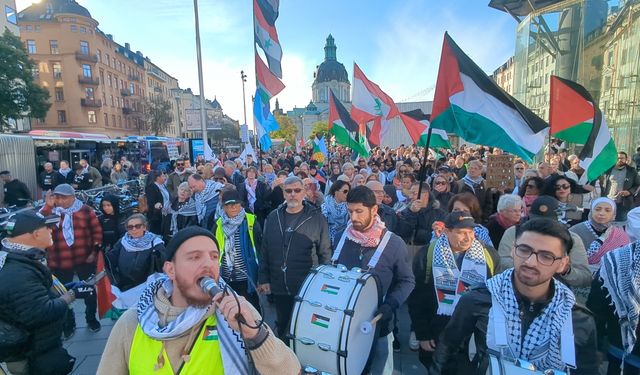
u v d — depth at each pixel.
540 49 18.73
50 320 2.43
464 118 4.37
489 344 1.81
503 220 4.03
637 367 2.34
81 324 4.60
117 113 63.97
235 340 1.46
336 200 5.07
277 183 7.51
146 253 4.08
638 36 13.89
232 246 3.94
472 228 2.84
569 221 4.40
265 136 9.76
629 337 2.34
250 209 7.40
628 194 6.91
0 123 32.22
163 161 25.11
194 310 1.46
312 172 9.81
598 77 16.09
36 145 14.77
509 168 5.90
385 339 3.00
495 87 4.29
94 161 19.92
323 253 3.59
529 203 4.66
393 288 2.90
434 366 2.14
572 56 17.02
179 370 1.43
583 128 5.47
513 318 1.79
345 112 10.82
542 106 18.64
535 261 1.71
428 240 4.39
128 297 3.84
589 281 2.87
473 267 2.85
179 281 1.48
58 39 53.59
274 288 3.63
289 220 3.63
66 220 4.67
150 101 69.44
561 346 1.69
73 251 4.70
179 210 5.75
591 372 1.75
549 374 1.55
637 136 13.98
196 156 19.05
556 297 1.77
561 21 17.58
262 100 9.59
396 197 6.36
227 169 9.60
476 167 6.10
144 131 71.56
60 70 54.28
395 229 4.51
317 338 2.34
